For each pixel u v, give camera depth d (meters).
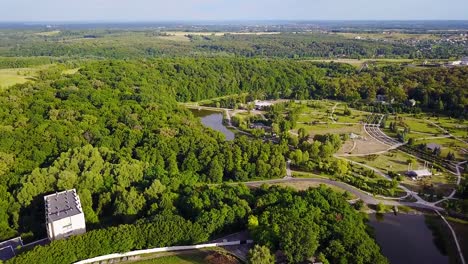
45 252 102.00
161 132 196.38
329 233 114.31
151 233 111.94
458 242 133.50
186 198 134.75
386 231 139.62
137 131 197.50
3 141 169.12
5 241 121.12
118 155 166.88
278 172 179.12
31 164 160.62
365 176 183.12
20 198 136.12
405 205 157.12
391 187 169.75
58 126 187.38
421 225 143.75
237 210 124.75
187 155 180.50
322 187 148.00
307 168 188.88
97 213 135.75
